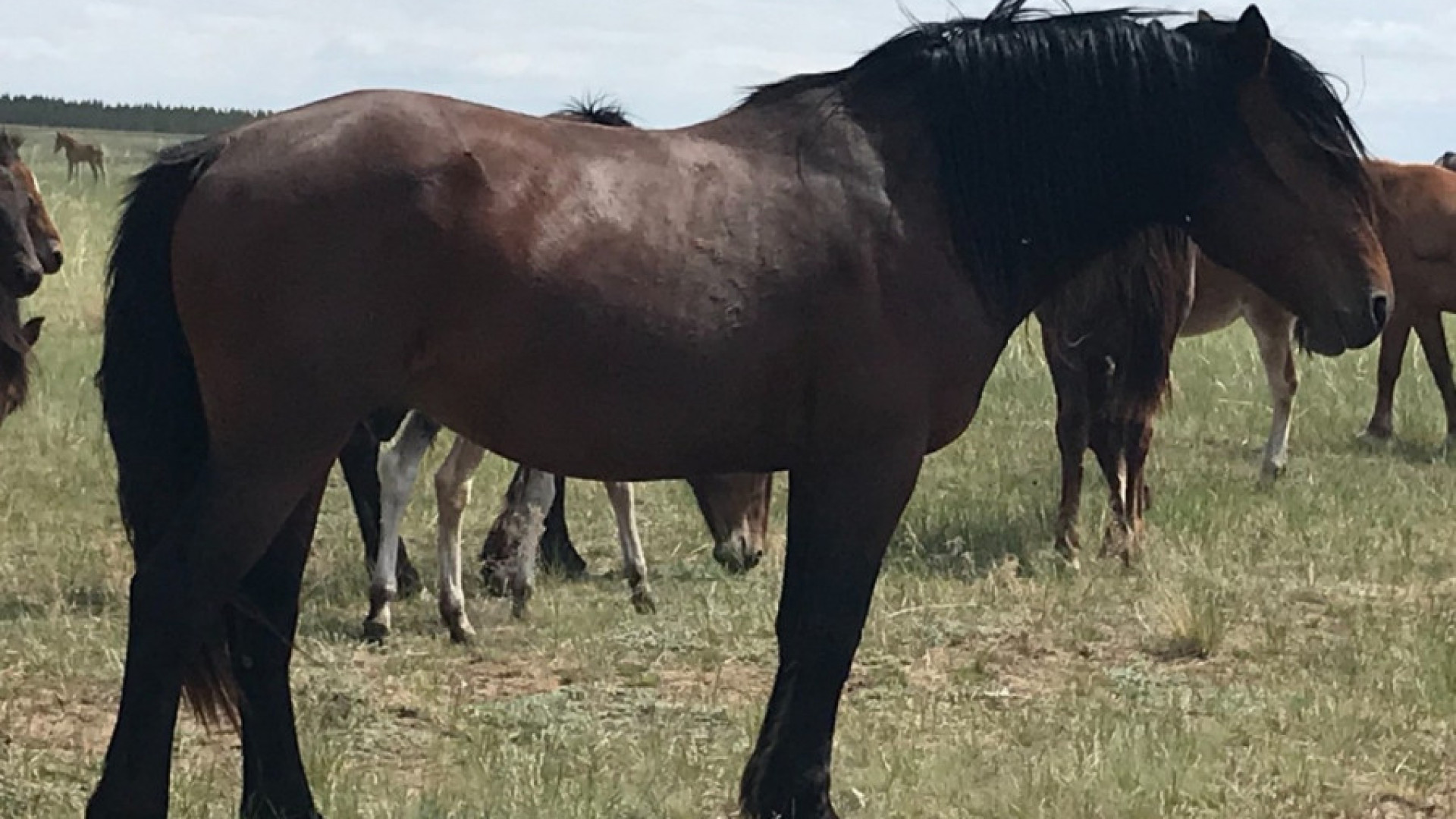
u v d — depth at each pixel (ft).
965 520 32.09
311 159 14.07
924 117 15.87
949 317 15.49
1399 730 20.77
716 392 14.74
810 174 15.26
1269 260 16.88
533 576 26.94
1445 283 42.52
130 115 314.96
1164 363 29.30
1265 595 27.81
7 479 33.53
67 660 22.18
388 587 24.57
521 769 18.24
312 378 14.05
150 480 14.71
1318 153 16.66
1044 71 16.15
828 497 15.29
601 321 14.32
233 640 15.48
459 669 23.30
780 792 15.60
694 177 14.92
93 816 14.05
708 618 25.57
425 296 14.12
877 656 23.98
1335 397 48.93
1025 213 16.14
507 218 14.16
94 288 62.03
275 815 15.69
